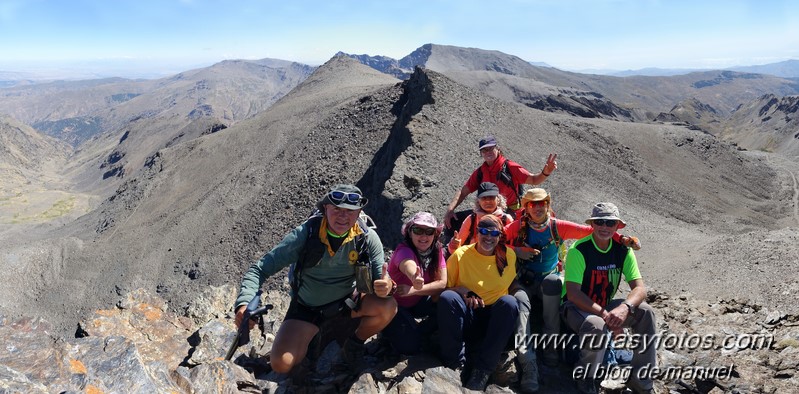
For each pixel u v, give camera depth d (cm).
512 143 5475
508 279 762
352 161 6575
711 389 746
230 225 7512
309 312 700
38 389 447
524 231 834
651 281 2986
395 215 3734
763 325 1010
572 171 5669
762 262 2603
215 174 10706
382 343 807
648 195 6234
